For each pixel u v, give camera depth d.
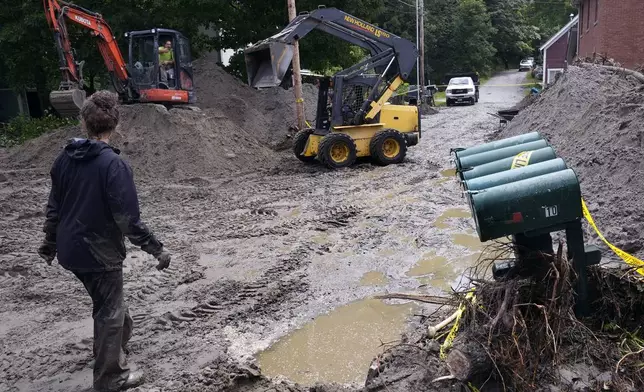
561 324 3.24
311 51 20.73
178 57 14.27
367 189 10.16
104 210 3.49
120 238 3.63
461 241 6.82
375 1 20.50
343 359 4.21
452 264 6.05
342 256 6.57
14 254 6.98
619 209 6.35
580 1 23.45
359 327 4.73
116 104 3.68
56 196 3.64
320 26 11.92
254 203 9.55
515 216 3.14
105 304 3.66
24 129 17.00
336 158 12.24
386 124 12.80
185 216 8.88
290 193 10.21
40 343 4.65
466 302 3.51
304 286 5.68
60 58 12.55
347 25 12.12
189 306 5.27
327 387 3.70
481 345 3.10
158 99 13.97
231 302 5.34
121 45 18.73
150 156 12.52
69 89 12.47
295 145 12.98
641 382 3.06
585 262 3.42
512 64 63.94
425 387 3.25
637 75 10.38
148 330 4.80
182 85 14.57
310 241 7.19
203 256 6.82
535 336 3.20
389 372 3.49
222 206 9.47
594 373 3.12
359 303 5.21
